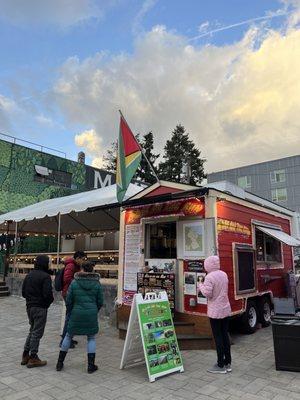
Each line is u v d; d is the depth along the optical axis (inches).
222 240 308.0
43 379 206.7
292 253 468.1
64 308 294.8
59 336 309.3
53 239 818.8
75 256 285.4
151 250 346.0
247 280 331.6
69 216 606.5
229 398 180.4
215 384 199.8
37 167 836.6
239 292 315.0
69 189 905.5
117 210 540.4
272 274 397.7
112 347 278.5
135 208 360.8
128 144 340.2
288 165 1849.2
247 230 353.4
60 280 282.7
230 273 311.6
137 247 352.8
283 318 232.1
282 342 224.1
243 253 332.5
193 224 311.6
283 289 419.5
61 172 896.9
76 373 217.3
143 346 210.1
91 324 221.0
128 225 366.3
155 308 226.8
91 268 233.3
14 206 786.2
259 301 358.6
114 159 1521.9
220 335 224.2
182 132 1692.9
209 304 226.7
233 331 335.3
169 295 308.5
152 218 338.0
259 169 1920.5
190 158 1577.3
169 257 332.8
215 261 231.5
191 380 206.4
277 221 434.6
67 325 228.4
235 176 1983.3
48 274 238.5
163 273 317.7
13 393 186.4
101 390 191.0
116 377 211.0
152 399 179.6
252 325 336.5
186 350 272.5
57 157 892.0
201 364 236.5
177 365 220.2
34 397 181.5
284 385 197.3
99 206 374.6
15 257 595.8
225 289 227.3
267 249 402.0
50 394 185.3
